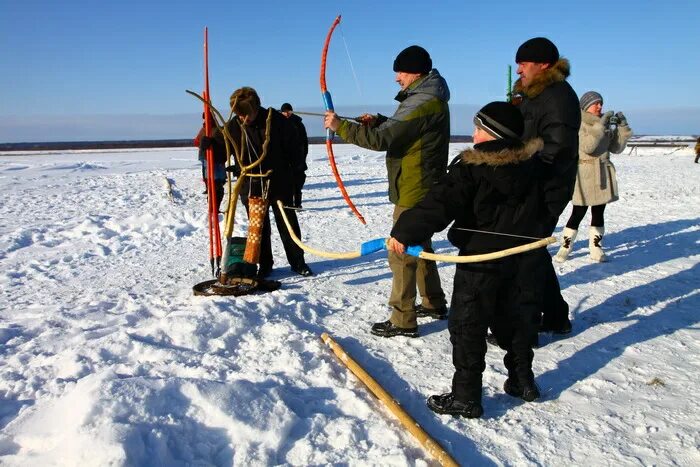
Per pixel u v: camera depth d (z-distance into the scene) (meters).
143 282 5.60
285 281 5.46
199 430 2.60
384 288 5.21
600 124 5.54
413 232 2.72
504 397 3.14
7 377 3.31
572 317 4.40
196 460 2.43
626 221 8.66
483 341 2.89
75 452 2.31
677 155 28.11
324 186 14.16
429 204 2.75
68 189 13.48
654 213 9.30
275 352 3.66
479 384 2.92
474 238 2.84
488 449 2.65
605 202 5.85
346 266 6.07
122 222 8.66
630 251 6.61
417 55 3.72
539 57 3.42
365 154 28.05
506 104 2.75
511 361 3.09
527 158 2.71
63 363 3.42
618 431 2.79
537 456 2.59
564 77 3.48
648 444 2.67
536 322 2.99
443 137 3.85
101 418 2.51
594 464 2.53
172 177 16.36
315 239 7.63
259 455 2.47
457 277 2.91
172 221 8.80
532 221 2.85
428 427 2.83
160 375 3.24
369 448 2.61
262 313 4.31
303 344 3.80
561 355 3.68
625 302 4.70
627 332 4.05
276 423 2.66
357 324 4.28
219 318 4.02
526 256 2.88
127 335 3.71
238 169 5.21
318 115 3.89
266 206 5.04
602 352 3.72
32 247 7.32
